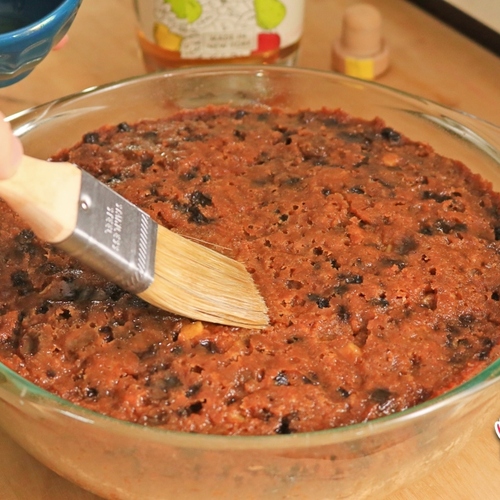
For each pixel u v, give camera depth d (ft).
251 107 1.96
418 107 1.90
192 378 1.55
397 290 1.64
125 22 2.41
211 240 1.71
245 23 2.08
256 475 1.46
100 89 1.91
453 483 1.62
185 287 1.56
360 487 1.51
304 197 1.76
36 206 1.43
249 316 1.60
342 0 2.45
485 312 1.64
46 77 2.27
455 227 1.74
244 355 1.57
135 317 1.62
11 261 1.70
